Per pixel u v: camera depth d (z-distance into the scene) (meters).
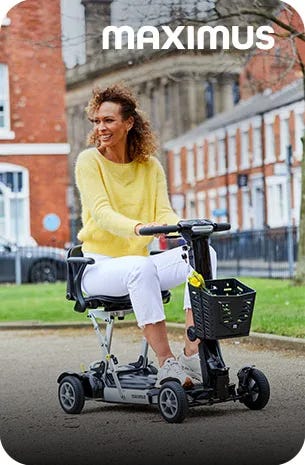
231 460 5.09
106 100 5.64
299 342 7.70
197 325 5.19
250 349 7.81
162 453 5.12
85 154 5.65
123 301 5.55
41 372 7.05
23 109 10.86
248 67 11.27
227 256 16.05
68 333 9.25
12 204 11.41
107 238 5.61
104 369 5.66
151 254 5.89
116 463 5.14
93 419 5.61
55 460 5.26
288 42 10.44
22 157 11.16
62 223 11.63
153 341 5.39
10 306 10.52
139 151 5.72
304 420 5.42
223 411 5.60
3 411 5.85
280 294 11.37
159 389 5.39
